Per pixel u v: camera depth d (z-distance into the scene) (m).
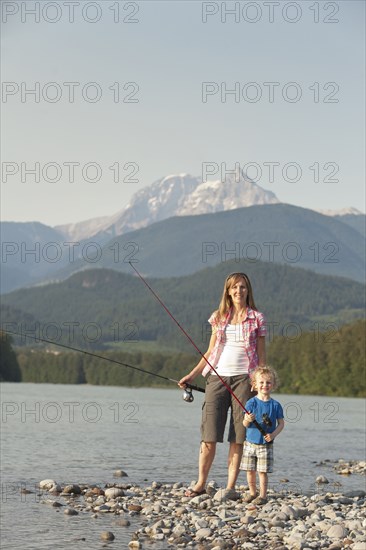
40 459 20.59
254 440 13.45
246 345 13.78
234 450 13.89
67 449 23.59
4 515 12.30
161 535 10.87
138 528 11.47
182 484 15.68
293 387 138.88
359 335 134.88
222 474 17.98
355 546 9.89
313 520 11.85
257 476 17.83
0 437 27.39
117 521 11.73
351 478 17.95
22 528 11.36
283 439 29.75
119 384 174.75
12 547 10.21
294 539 10.38
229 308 13.99
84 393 113.00
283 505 12.52
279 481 17.03
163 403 78.06
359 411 65.81
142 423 39.84
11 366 160.00
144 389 158.38
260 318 13.82
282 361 141.75
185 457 21.86
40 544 10.39
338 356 133.88
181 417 47.72
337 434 33.50
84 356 179.88
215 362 13.93
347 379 131.62
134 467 19.30
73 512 12.49
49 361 180.62
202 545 10.41
